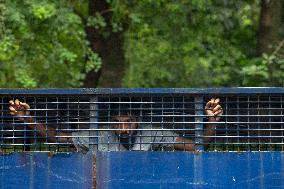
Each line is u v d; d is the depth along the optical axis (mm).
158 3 33062
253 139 13773
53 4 28391
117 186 13148
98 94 13406
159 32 34594
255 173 13109
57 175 13234
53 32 29266
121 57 33500
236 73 34469
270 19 30719
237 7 32719
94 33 32875
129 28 34062
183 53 35312
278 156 13094
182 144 13703
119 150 13500
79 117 13703
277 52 30156
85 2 32750
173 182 13117
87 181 13188
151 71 36500
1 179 13234
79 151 13391
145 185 13141
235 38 35375
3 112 13805
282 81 30062
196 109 13453
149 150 13688
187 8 32969
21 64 29312
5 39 26719
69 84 32125
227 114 13734
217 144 13812
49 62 30141
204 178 13117
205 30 33969
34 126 13633
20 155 13258
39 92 13445
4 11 27141
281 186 13070
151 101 13570
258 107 13539
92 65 30516
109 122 13516
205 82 35969
